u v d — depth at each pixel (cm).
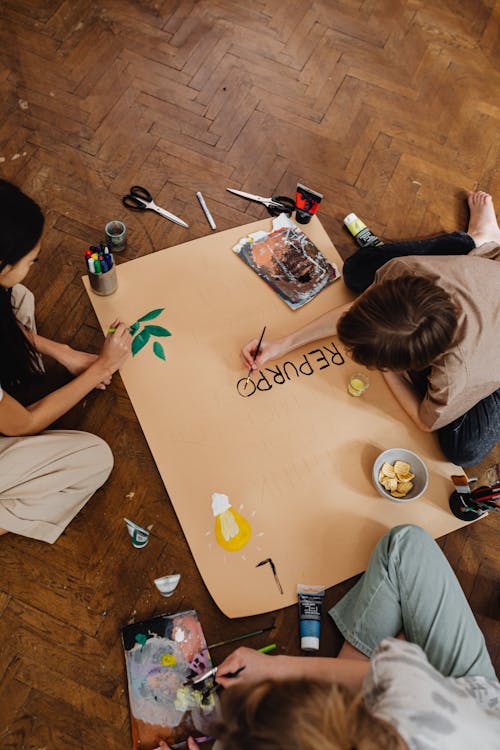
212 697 153
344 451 180
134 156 217
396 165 228
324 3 249
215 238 205
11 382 165
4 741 151
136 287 195
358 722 84
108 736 153
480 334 147
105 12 236
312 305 198
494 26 255
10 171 211
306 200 203
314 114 232
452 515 177
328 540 171
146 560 169
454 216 224
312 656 163
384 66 243
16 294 177
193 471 174
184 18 239
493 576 178
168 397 182
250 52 237
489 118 241
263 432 180
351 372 190
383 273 161
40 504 157
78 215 207
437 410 161
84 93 224
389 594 148
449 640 139
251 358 181
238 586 165
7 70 223
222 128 225
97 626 162
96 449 165
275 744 82
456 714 105
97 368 169
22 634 160
